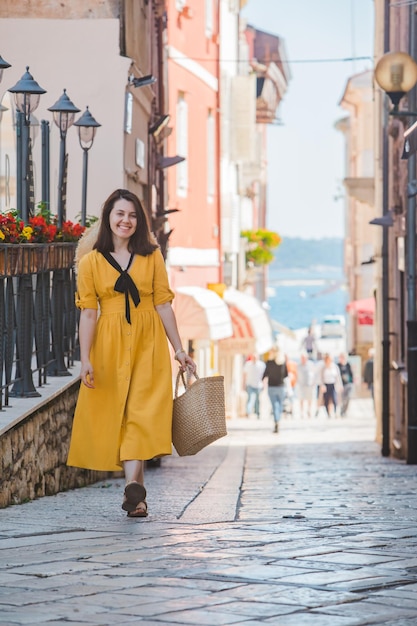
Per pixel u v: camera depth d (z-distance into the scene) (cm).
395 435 2497
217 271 4044
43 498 1120
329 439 3112
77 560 671
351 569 642
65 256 1359
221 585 595
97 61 2030
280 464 2022
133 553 695
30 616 529
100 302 904
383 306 2692
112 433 890
